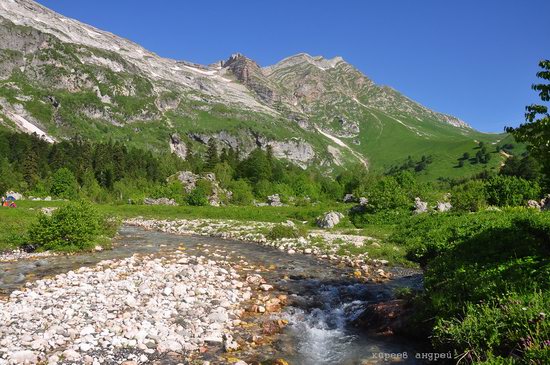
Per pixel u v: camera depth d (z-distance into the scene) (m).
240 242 30.17
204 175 93.50
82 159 125.62
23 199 77.94
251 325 11.93
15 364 8.35
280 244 28.16
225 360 9.39
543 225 14.77
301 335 11.38
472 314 8.73
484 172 129.38
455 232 22.02
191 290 14.67
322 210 50.56
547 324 7.16
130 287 14.30
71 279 15.70
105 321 10.99
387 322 11.77
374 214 41.84
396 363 9.47
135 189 94.38
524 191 44.91
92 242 24.17
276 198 85.06
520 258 11.72
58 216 24.03
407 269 20.58
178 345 9.88
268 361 9.52
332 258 23.19
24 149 135.75
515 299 8.45
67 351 8.96
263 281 17.38
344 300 14.99
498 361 6.86
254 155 125.38
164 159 154.62
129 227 40.44
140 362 8.95
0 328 10.12
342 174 127.75
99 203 81.25
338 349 10.41
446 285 11.28
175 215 53.66
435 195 52.59
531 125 10.25
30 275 16.91
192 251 24.80
